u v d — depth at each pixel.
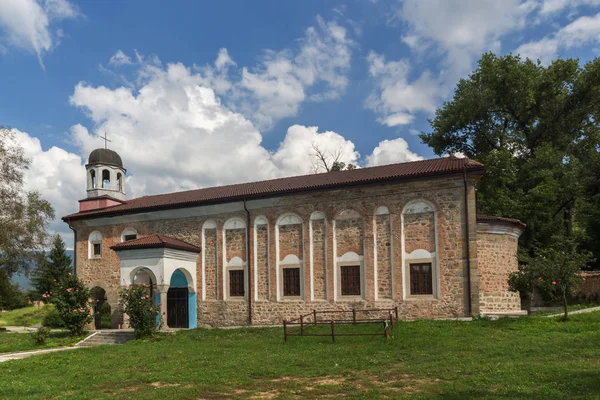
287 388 11.38
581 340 14.53
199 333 23.11
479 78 39.44
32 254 35.34
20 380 13.80
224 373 13.41
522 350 13.91
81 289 27.97
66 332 28.39
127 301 24.28
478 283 21.88
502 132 37.78
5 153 34.25
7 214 33.91
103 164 35.66
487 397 9.35
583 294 24.58
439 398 9.63
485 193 34.75
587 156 38.72
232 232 28.20
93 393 11.70
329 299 24.75
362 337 18.17
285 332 18.81
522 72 37.06
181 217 29.83
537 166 34.72
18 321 47.12
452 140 40.97
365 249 24.25
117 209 31.70
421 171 23.55
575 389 9.56
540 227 33.66
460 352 14.30
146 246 26.92
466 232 22.28
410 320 21.55
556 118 37.94
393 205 23.97
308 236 25.72
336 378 12.27
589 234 36.34
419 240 23.25
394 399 9.71
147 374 14.02
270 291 26.41
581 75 37.09
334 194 25.33
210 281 28.50
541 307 24.91
